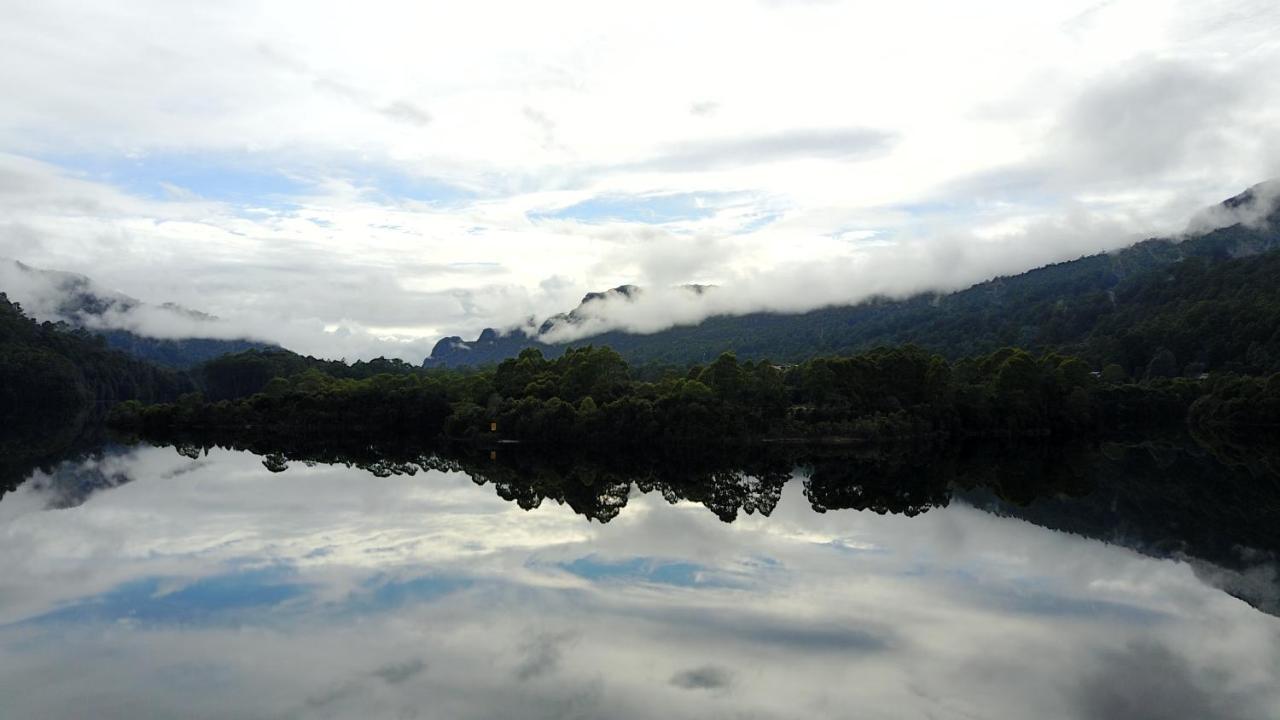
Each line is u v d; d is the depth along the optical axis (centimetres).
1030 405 15725
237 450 15325
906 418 15175
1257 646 4053
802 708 3331
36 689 3541
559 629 4256
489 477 11069
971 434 15650
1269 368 18638
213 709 3334
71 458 13575
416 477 10944
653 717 3231
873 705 3353
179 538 6612
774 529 7000
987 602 4769
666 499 8944
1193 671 3712
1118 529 7156
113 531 6919
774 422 15075
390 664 3784
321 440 17912
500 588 5034
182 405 19475
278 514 7788
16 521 7456
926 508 8288
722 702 3375
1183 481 10381
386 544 6331
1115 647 4019
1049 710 3322
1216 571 5578
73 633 4241
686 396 14750
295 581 5212
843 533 6812
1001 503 8656
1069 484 10200
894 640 4094
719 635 4159
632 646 4000
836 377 15838
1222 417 15662
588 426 15062
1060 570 5547
